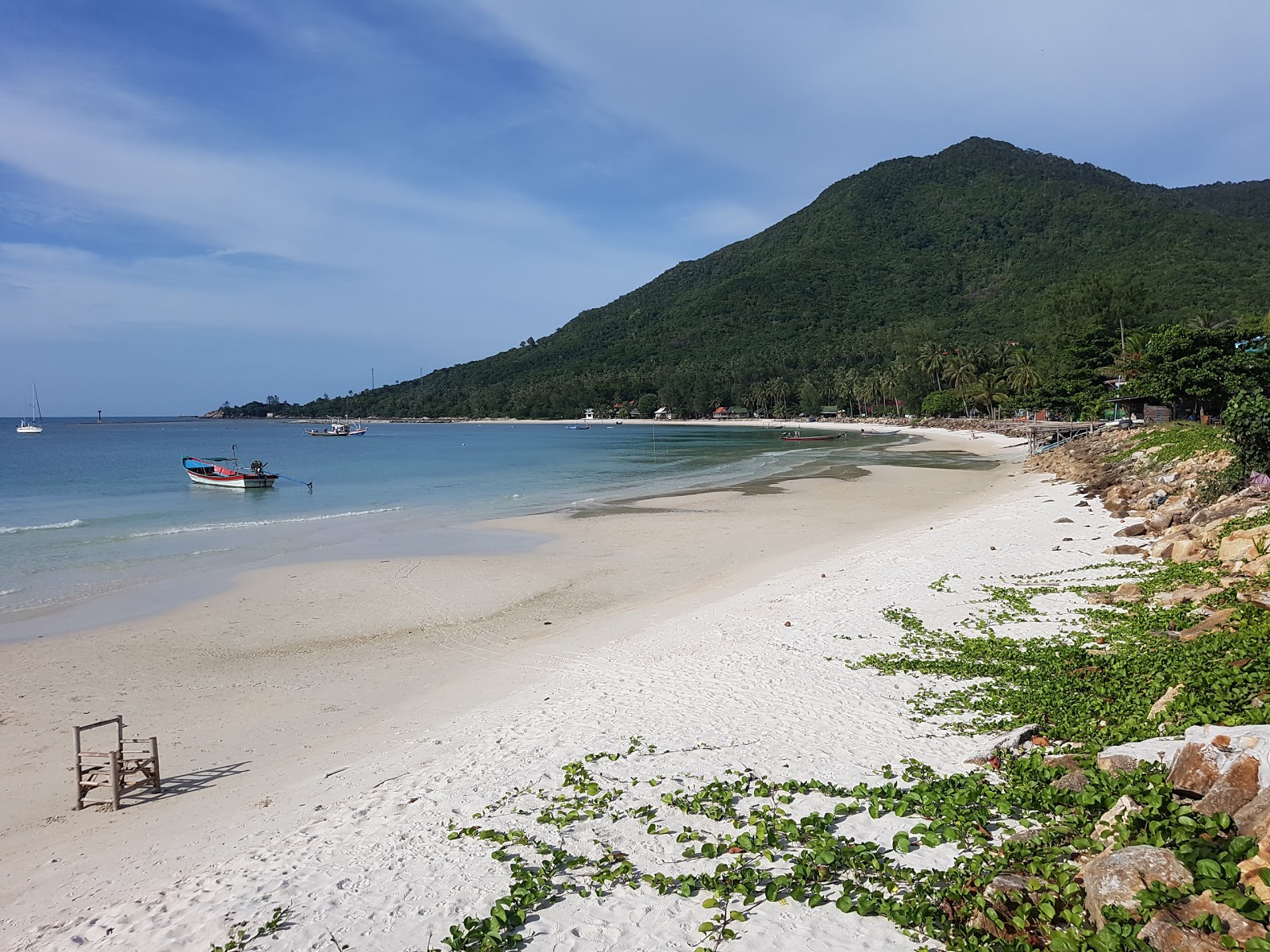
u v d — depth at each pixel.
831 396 186.88
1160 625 13.48
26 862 9.19
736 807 8.60
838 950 5.92
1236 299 130.75
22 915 7.95
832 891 6.71
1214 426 43.56
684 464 70.62
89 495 47.84
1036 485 42.22
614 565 25.83
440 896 7.24
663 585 22.86
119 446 114.25
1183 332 53.53
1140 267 179.38
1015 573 19.94
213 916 7.18
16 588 23.25
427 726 12.98
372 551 28.62
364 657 17.06
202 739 12.87
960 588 18.81
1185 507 24.84
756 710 11.84
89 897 8.24
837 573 22.00
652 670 14.48
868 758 9.72
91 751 11.52
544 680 14.99
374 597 22.14
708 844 7.62
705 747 10.48
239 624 19.62
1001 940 5.52
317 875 7.85
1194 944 4.58
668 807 8.73
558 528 33.28
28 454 92.69
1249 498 21.19
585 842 8.05
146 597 22.16
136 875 8.67
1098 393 79.00
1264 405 24.52
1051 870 6.07
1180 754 6.69
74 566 26.36
